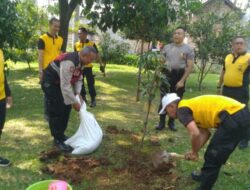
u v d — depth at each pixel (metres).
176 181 4.84
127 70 18.23
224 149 4.06
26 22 14.03
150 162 5.36
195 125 4.07
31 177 4.75
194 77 18.28
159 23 9.50
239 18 15.72
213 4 16.95
